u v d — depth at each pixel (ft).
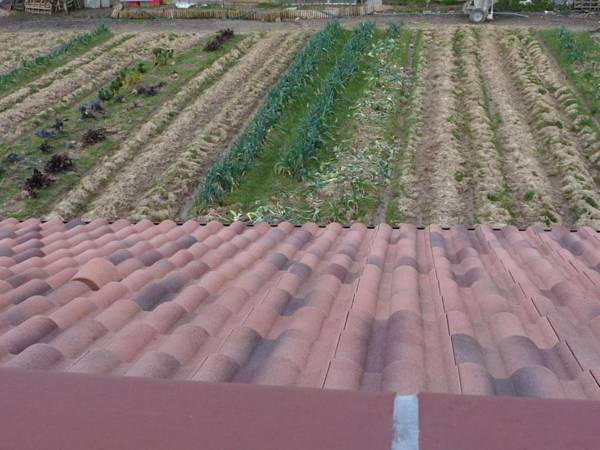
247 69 73.00
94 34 87.30
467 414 6.41
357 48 73.77
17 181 50.11
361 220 42.91
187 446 6.23
